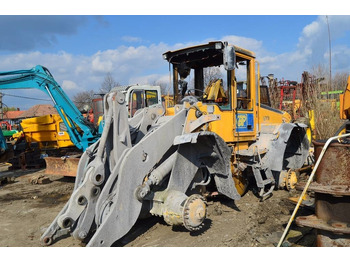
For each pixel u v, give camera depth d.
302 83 12.05
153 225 4.82
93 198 4.04
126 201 3.80
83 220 3.95
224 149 4.53
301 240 4.16
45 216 5.80
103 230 3.56
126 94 9.66
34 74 10.09
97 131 10.80
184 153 4.45
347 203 3.04
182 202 3.96
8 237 4.76
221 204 5.71
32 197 7.33
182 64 6.32
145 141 4.08
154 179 4.09
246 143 6.23
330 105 10.68
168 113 5.42
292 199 5.04
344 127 4.67
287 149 7.40
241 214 5.14
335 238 3.08
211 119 4.84
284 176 6.49
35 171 11.34
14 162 12.17
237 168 5.67
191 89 6.28
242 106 6.27
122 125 4.21
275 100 13.45
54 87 10.16
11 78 10.09
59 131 12.23
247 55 6.11
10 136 19.47
